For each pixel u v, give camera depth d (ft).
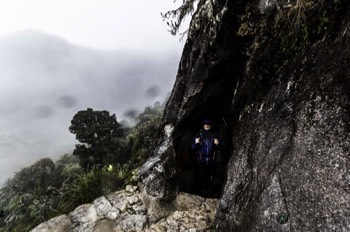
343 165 8.85
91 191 22.26
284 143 11.55
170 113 21.83
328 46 10.78
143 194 20.43
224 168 20.35
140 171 22.00
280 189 10.78
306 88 11.35
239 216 13.33
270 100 13.80
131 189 21.24
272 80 14.20
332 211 8.66
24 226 30.14
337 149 9.17
